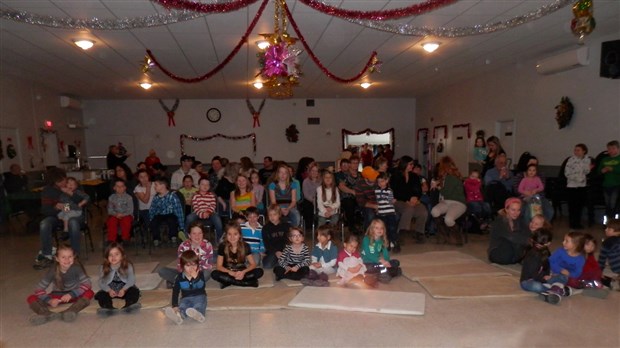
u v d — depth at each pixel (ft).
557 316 10.41
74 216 16.80
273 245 14.98
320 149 46.09
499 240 15.06
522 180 19.76
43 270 15.48
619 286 12.09
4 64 24.99
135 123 43.45
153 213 18.13
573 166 20.80
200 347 9.06
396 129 46.83
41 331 10.02
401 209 19.10
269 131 45.32
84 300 10.91
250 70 28.25
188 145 44.32
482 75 32.30
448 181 19.15
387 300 11.46
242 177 18.24
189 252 10.67
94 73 28.37
